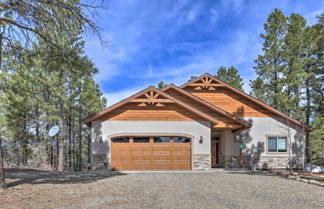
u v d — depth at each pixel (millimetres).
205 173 14344
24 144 24000
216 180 11359
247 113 18844
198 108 18203
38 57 9773
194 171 15273
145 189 8930
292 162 16812
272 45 23156
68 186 9242
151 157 15914
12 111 21109
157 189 8961
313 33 21969
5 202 6582
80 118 25781
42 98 21000
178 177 12391
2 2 7961
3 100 21484
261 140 18547
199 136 16250
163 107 16344
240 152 17297
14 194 7527
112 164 15680
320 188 9633
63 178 11453
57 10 8266
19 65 10117
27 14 8219
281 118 18812
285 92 23328
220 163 19422
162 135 16109
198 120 16344
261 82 24562
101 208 6270
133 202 6926
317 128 20609
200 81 19125
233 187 9562
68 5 8141
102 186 9422
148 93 15906
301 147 18562
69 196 7551
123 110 16125
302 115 22516
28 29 8711
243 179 11727
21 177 11461
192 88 19109
